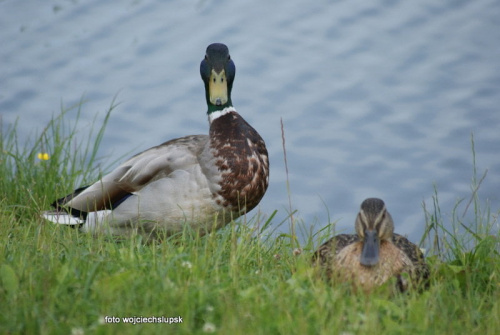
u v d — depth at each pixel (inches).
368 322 227.3
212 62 346.0
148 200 328.2
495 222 332.8
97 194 335.0
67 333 221.3
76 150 434.0
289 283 254.4
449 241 345.4
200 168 329.1
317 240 333.1
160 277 247.9
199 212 329.1
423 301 246.8
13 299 234.4
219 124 339.0
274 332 227.9
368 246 269.7
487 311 256.2
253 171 334.3
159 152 339.0
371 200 285.6
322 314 232.5
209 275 265.6
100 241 293.9
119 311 228.8
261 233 330.0
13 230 322.3
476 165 645.9
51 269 256.1
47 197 391.5
